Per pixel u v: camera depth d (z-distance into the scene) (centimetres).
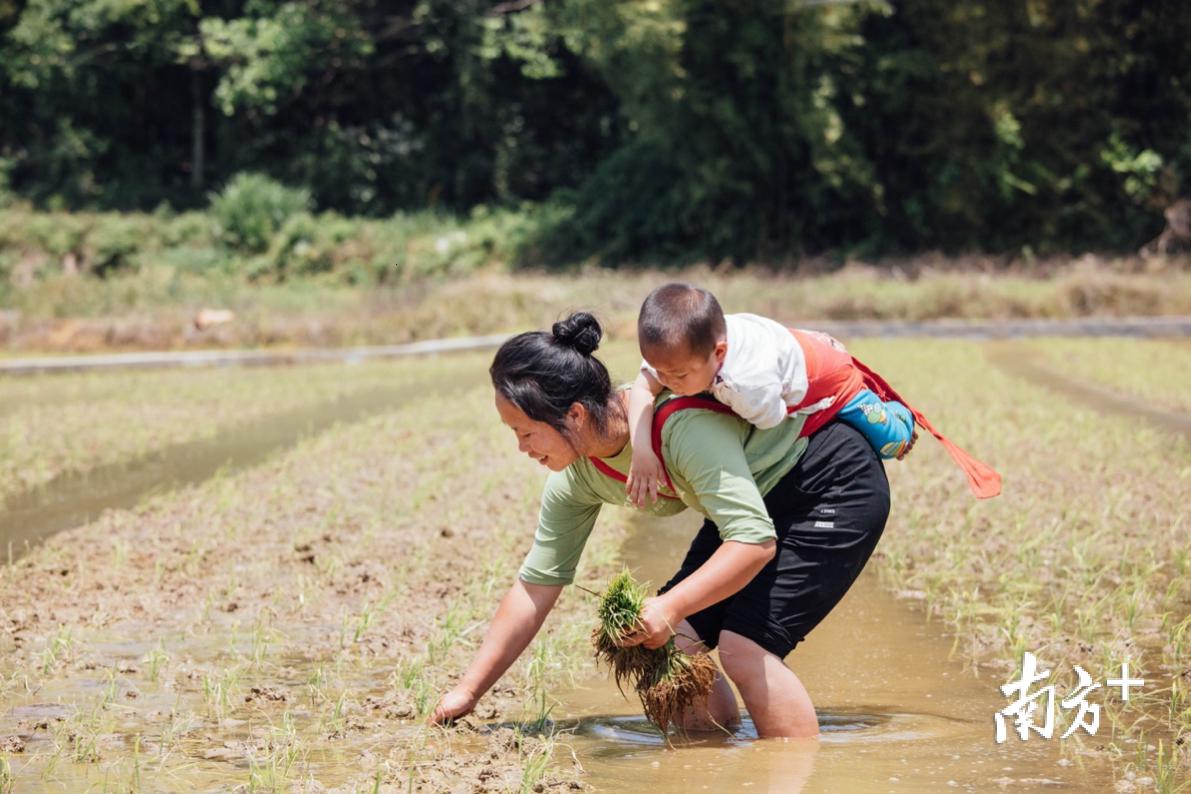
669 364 392
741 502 401
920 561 713
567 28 3534
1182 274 2752
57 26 3622
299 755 415
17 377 2039
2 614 604
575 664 535
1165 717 450
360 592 652
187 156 4031
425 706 466
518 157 3931
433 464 1040
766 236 3394
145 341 2419
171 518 841
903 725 448
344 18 3750
